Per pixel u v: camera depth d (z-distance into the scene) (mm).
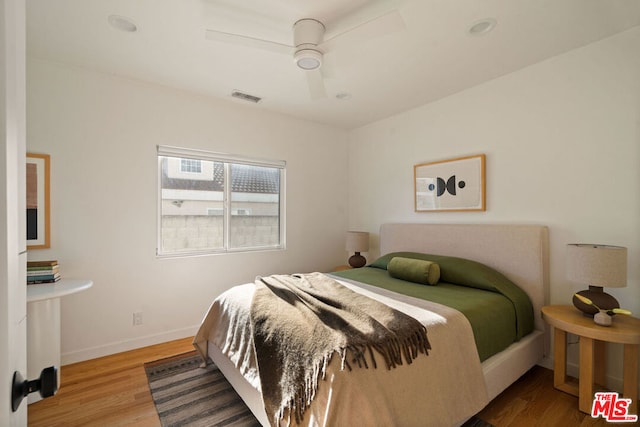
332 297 1909
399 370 1368
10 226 482
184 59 2418
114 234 2707
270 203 3734
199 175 3248
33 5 1776
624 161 2084
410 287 2443
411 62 2449
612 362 2109
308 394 1287
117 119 2711
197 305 3137
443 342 1595
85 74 2572
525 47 2254
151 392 2094
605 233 2166
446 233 3043
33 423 1785
